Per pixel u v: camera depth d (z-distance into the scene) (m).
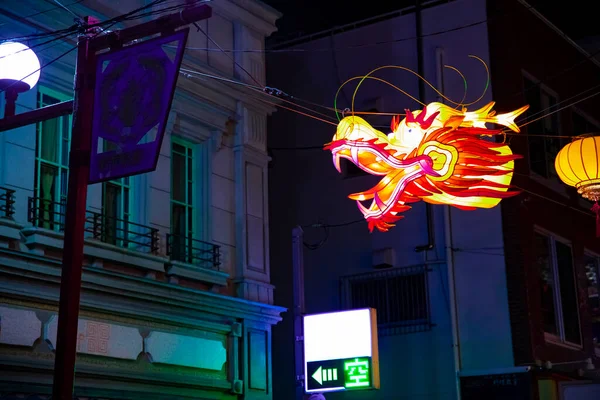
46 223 12.92
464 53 20.00
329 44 21.53
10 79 10.39
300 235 15.96
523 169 20.02
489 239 19.38
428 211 19.77
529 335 18.69
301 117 21.61
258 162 16.62
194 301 14.50
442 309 19.44
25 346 11.96
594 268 22.70
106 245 13.08
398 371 19.66
